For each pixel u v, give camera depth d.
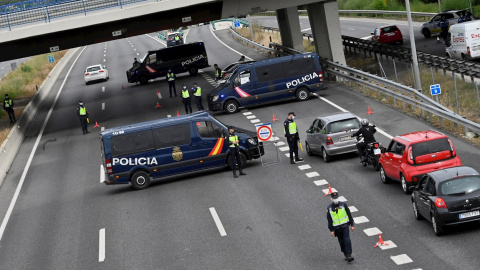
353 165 25.59
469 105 32.25
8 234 23.14
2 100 56.12
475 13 67.81
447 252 15.86
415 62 33.97
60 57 89.12
